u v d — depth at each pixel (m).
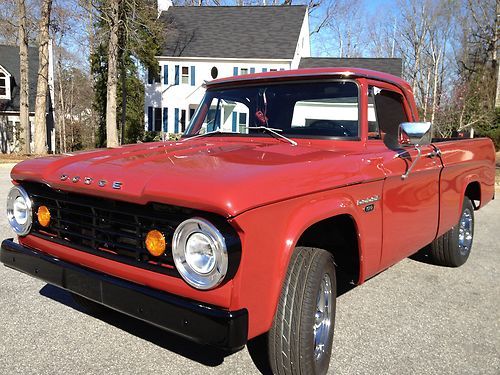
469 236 5.26
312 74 3.48
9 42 35.75
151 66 30.31
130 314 2.35
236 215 2.03
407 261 5.34
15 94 31.94
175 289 2.24
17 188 2.98
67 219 2.75
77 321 3.50
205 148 3.10
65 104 33.66
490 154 5.59
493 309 3.98
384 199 3.20
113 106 22.78
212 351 3.12
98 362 2.94
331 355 3.11
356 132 3.29
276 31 30.72
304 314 2.47
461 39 40.16
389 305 4.02
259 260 2.18
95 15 22.52
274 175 2.30
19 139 22.64
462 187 4.73
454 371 2.96
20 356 2.98
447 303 4.09
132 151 3.04
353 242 3.00
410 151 3.61
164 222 2.29
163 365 2.94
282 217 2.29
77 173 2.62
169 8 33.31
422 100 32.81
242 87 3.80
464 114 24.38
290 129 3.49
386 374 2.90
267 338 2.57
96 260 2.56
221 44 30.45
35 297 3.91
